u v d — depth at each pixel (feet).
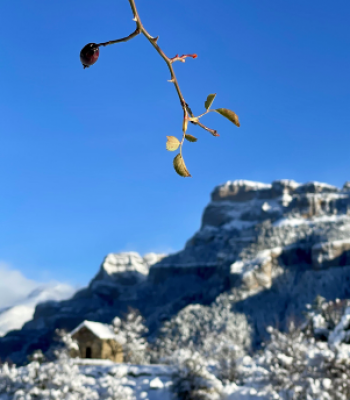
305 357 107.86
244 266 621.31
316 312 198.39
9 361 434.71
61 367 113.50
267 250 640.17
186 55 5.33
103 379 143.13
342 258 607.78
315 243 639.35
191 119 5.31
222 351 152.15
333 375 99.86
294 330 127.03
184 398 122.83
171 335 483.92
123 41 5.16
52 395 103.09
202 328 439.63
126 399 121.29
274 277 603.67
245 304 547.49
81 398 111.75
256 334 481.05
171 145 5.16
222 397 121.29
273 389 110.32
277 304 550.36
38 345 632.38
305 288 577.02
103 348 223.51
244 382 140.26
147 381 155.63
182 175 5.19
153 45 5.25
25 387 107.76
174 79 5.32
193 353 132.98
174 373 126.62
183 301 651.66
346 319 132.16
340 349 104.32
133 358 239.71
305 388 99.19
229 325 480.64
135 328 244.01
